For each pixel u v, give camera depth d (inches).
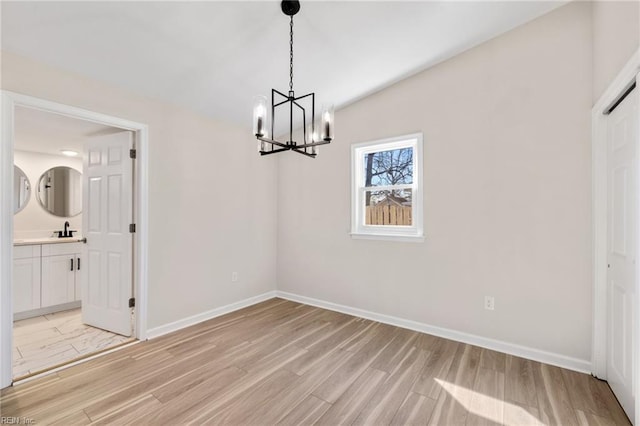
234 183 141.6
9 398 74.0
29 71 81.7
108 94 98.4
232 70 102.7
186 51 90.1
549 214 93.6
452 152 110.9
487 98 104.1
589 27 88.0
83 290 122.0
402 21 90.6
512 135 99.7
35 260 132.4
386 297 126.6
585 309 88.3
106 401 73.1
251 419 67.4
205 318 129.0
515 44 99.2
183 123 120.6
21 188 150.3
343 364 91.6
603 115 82.5
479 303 105.4
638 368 59.1
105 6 70.9
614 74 71.9
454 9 87.9
